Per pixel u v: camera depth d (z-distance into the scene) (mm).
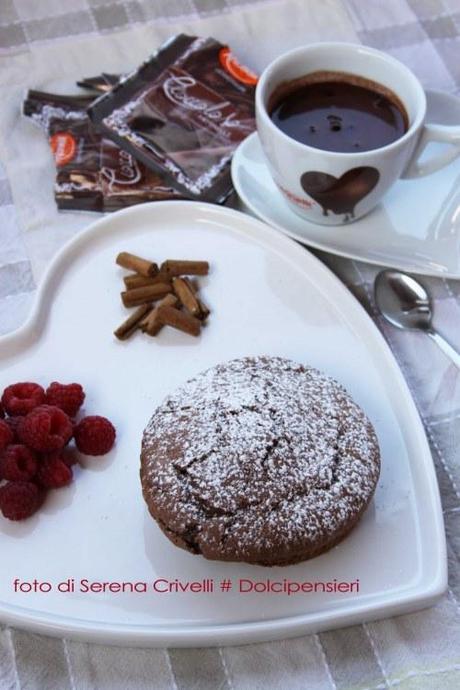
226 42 673
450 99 602
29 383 517
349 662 463
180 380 533
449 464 510
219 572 474
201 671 462
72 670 462
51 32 671
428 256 565
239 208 604
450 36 672
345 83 573
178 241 579
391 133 558
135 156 603
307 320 550
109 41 666
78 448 503
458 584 479
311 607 466
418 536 482
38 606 466
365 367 533
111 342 543
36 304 546
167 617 464
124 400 525
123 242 578
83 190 596
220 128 615
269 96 562
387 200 586
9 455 484
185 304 550
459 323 554
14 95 642
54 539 483
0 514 486
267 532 460
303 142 556
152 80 628
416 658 462
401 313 557
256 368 509
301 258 566
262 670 462
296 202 568
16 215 594
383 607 459
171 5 689
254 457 473
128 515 489
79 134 617
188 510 466
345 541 481
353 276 575
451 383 535
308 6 685
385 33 674
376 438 493
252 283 563
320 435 482
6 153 617
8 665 463
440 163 562
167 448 482
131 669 462
